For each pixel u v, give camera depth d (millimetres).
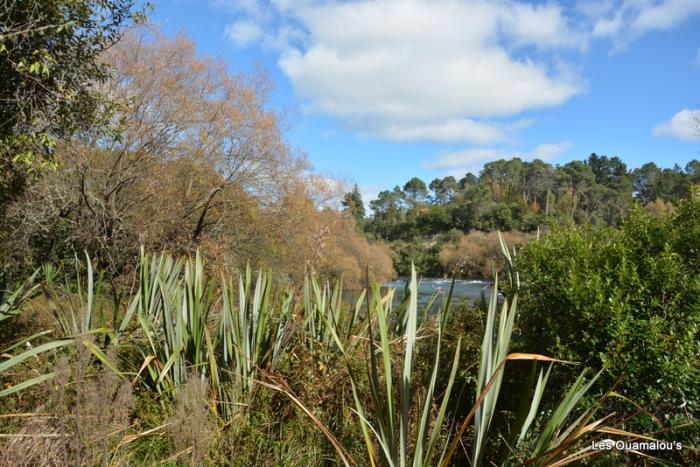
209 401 3520
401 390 2275
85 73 7098
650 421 2912
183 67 15805
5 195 7004
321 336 4277
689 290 3117
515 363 3545
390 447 2264
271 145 17016
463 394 3531
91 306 4508
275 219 16609
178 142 15812
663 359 2912
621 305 3045
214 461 3031
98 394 2820
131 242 12602
